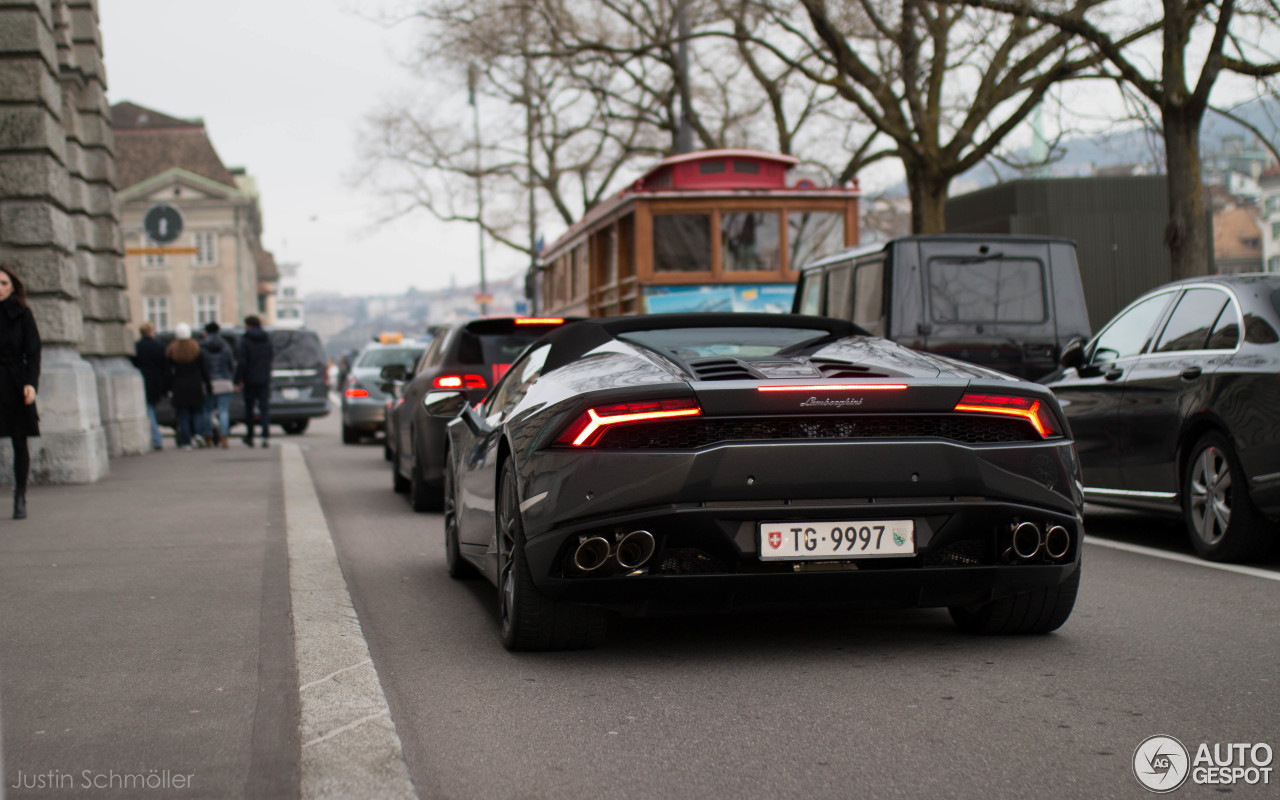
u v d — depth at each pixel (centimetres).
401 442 1257
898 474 470
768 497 464
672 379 479
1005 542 488
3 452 1370
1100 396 888
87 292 1866
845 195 1608
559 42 2625
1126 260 3341
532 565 486
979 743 390
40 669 505
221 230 8788
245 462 1748
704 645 546
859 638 555
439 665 514
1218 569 739
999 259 1153
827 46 2033
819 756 379
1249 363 736
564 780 361
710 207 1583
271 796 346
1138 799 337
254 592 684
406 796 345
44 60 1396
